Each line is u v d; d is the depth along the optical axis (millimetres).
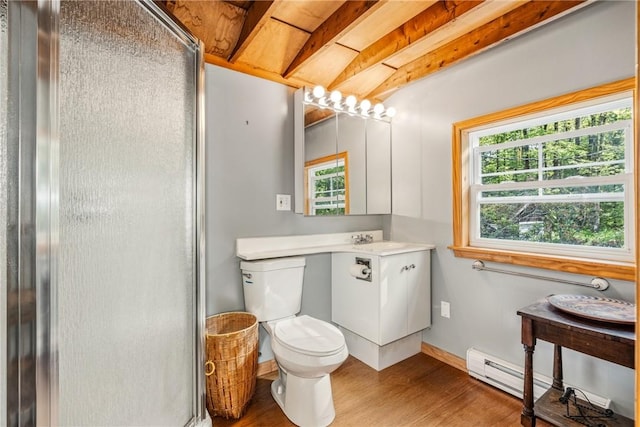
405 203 2621
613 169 1606
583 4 1559
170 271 1267
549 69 1742
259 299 1964
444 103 2291
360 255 2207
